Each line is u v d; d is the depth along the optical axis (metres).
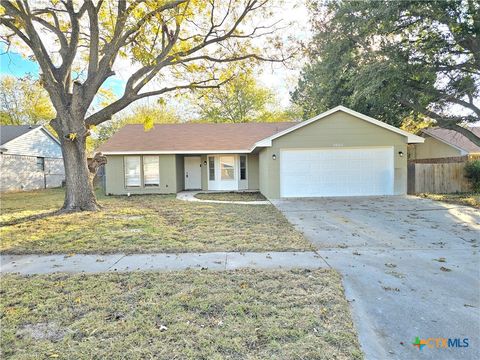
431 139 20.55
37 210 10.62
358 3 13.30
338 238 6.23
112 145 16.59
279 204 11.22
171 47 10.38
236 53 11.72
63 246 5.83
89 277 4.23
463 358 2.45
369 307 3.28
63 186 24.31
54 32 9.94
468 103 13.23
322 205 10.77
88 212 9.70
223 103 29.14
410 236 6.35
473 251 5.26
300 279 4.04
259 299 3.46
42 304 3.41
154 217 8.80
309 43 15.84
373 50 14.08
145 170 16.44
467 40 12.06
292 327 2.87
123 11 9.55
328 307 3.26
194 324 2.95
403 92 13.44
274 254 5.19
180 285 3.88
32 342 2.69
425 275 4.17
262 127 19.55
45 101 28.53
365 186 12.80
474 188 14.20
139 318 3.07
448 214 8.78
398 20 12.33
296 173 12.82
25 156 20.69
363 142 12.62
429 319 3.03
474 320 3.00
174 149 16.31
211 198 13.80
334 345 2.61
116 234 6.71
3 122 30.39
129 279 4.12
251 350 2.54
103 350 2.56
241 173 17.83
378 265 4.59
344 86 16.17
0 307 3.35
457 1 10.88
